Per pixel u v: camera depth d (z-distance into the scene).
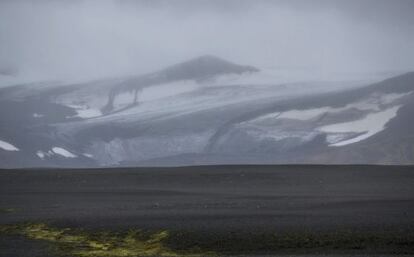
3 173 172.62
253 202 107.50
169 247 68.00
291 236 69.75
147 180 158.50
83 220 83.25
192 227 75.69
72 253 66.19
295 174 167.38
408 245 65.75
